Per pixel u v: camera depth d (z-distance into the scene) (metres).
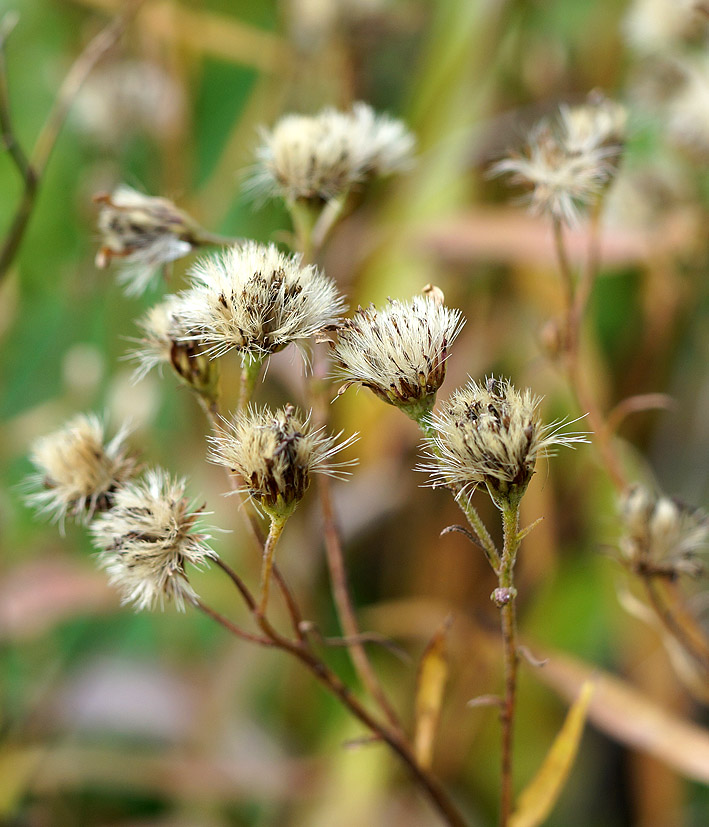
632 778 0.37
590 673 0.31
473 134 0.42
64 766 0.36
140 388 0.40
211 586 0.38
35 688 0.40
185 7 0.43
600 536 0.37
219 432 0.27
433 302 0.26
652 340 0.39
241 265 0.26
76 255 0.47
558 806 0.37
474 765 0.37
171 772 0.36
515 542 0.26
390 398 0.26
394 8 0.43
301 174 0.29
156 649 0.41
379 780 0.36
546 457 0.26
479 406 0.26
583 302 0.31
